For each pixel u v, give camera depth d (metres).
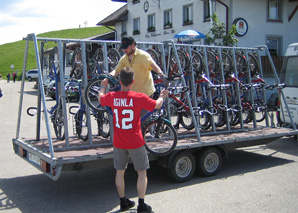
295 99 9.47
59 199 5.25
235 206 4.95
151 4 26.05
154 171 6.81
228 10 19.94
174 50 6.70
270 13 21.67
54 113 6.69
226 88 7.54
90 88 5.80
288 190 5.64
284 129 8.18
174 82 7.27
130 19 28.56
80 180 6.25
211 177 6.42
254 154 8.47
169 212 4.72
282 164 7.43
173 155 5.81
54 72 6.78
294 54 9.70
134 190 5.67
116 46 6.90
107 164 5.31
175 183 6.03
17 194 5.47
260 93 9.36
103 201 5.17
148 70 5.38
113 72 5.48
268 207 4.91
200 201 5.14
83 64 6.00
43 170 5.11
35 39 5.45
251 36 20.78
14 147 6.51
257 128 8.27
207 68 7.55
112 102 4.45
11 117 15.08
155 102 4.43
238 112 8.14
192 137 6.78
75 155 5.02
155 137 5.55
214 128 7.51
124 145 4.41
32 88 35.84
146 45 7.35
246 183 6.04
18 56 81.94
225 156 6.71
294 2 22.27
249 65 8.35
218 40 19.55
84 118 6.45
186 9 23.41
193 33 17.95
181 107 7.58
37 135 6.56
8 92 30.58
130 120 4.36
